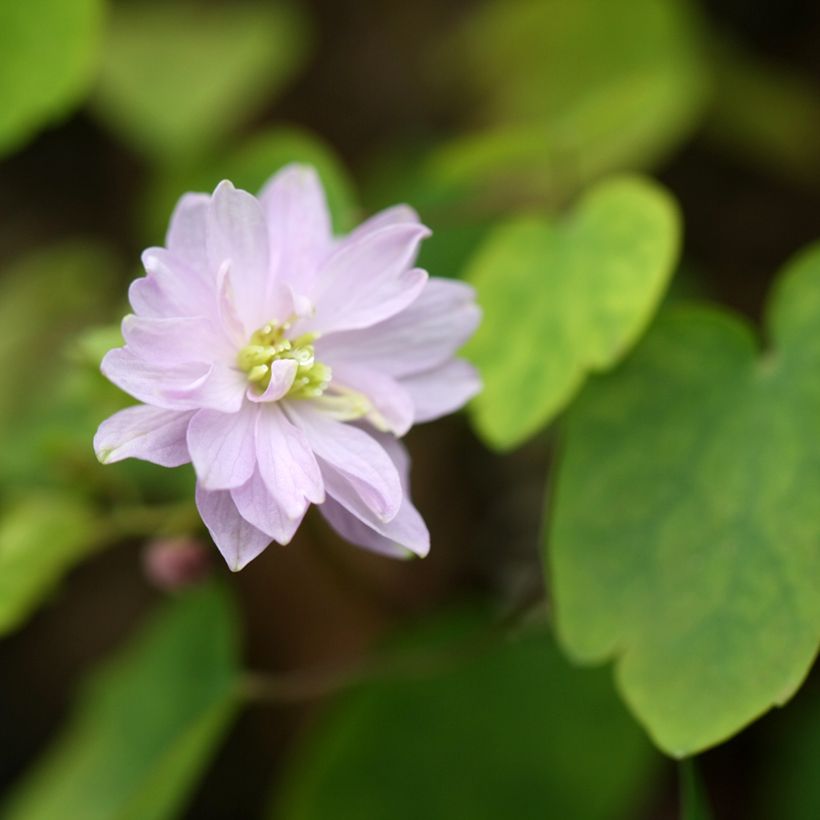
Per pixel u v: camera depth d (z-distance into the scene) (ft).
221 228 0.77
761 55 1.11
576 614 0.80
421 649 0.88
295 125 1.15
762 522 0.79
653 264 0.82
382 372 0.78
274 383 0.76
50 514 0.85
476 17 1.12
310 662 0.95
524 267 0.83
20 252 1.14
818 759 0.89
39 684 0.99
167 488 0.90
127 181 1.16
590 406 0.81
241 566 0.76
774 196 1.08
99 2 0.87
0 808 0.96
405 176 1.00
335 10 1.18
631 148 0.95
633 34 0.97
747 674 0.78
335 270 0.78
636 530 0.80
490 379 0.82
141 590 1.02
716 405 0.81
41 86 0.88
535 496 0.97
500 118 1.02
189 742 0.84
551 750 0.87
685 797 0.78
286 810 0.87
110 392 0.82
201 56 1.05
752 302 1.03
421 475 0.98
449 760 0.87
